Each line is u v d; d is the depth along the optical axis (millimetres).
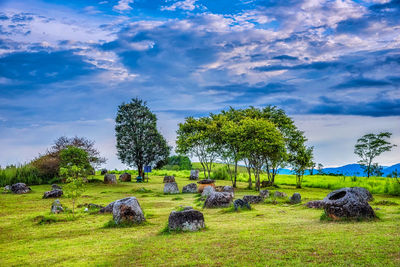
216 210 22719
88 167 50250
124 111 61562
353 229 12016
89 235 14648
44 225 18078
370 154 74812
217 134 53125
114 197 34031
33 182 50500
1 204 28938
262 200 27047
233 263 8594
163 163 63156
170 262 9141
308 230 12477
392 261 7910
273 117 54812
